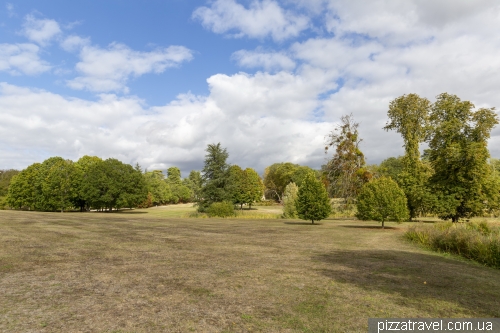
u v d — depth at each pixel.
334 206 43.03
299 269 9.36
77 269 9.08
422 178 37.09
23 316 5.37
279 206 87.00
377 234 20.48
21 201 57.97
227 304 6.09
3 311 5.61
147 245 14.20
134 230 21.53
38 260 10.31
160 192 89.06
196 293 6.80
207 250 13.01
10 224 23.59
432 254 12.81
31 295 6.58
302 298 6.52
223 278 8.14
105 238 16.53
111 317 5.34
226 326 4.99
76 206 59.31
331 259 11.19
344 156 42.22
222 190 50.81
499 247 10.70
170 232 20.70
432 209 30.41
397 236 19.30
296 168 91.06
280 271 9.05
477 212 29.45
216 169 51.78
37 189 57.03
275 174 95.81
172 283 7.61
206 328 4.90
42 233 18.20
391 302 6.33
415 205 33.84
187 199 107.88
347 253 12.62
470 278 8.53
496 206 30.06
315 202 29.67
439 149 33.06
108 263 9.98
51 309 5.73
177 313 5.57
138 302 6.15
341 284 7.66
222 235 19.33
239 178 69.88
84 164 66.44
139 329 4.84
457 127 32.38
